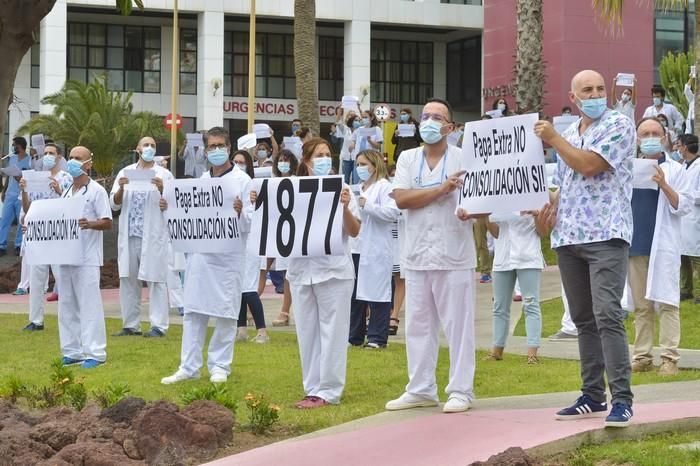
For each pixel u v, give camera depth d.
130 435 8.41
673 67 31.36
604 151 8.17
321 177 10.02
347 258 10.15
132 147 34.16
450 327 9.36
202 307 11.12
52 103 34.81
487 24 43.69
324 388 10.14
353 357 12.80
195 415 8.76
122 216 15.09
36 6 7.13
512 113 26.80
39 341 14.86
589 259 8.30
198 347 11.28
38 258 12.46
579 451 7.77
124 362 12.65
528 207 8.75
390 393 10.61
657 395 9.76
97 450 8.08
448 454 7.72
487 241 21.94
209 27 45.34
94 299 12.53
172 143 30.66
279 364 12.18
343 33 49.94
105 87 34.53
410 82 51.59
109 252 25.08
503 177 8.84
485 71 43.78
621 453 7.55
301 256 9.99
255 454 8.15
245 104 48.84
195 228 11.00
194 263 11.16
